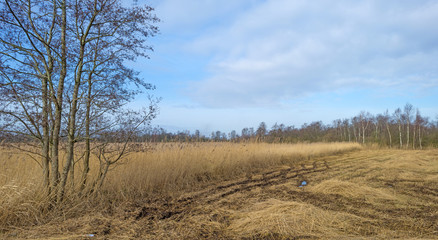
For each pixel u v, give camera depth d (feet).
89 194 18.75
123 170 23.90
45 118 16.24
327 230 13.56
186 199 21.03
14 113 15.64
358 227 14.16
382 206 18.44
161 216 16.35
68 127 17.15
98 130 18.15
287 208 15.87
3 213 13.84
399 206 18.51
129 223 14.87
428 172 35.01
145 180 24.50
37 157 20.49
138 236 12.95
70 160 17.31
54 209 15.90
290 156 55.67
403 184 26.68
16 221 14.14
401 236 12.90
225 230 13.99
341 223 14.69
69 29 17.30
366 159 58.34
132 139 19.85
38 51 15.93
